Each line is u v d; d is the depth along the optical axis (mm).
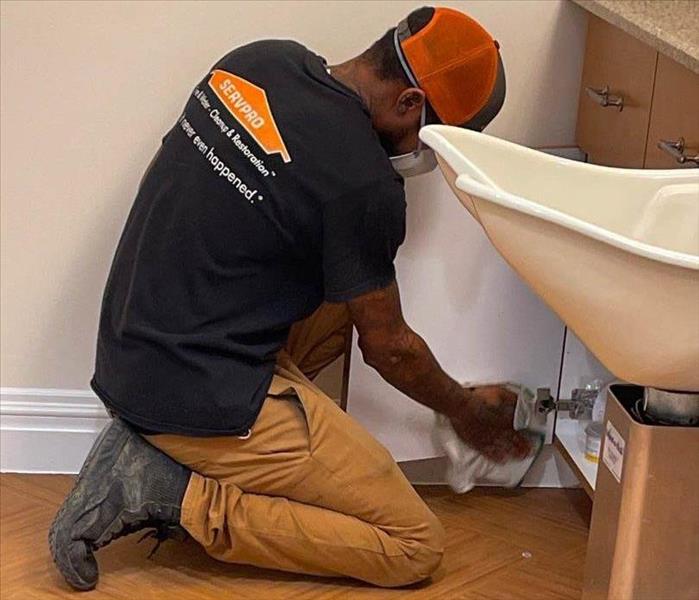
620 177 1527
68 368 2406
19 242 2326
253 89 1905
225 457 1982
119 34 2207
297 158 1868
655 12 1958
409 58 1896
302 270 1960
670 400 1489
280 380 2002
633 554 1533
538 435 2320
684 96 1751
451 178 1437
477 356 2277
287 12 2217
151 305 1938
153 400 1942
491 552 2227
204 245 1905
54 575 2088
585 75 2256
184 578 2098
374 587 2098
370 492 2012
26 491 2359
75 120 2258
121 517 1999
